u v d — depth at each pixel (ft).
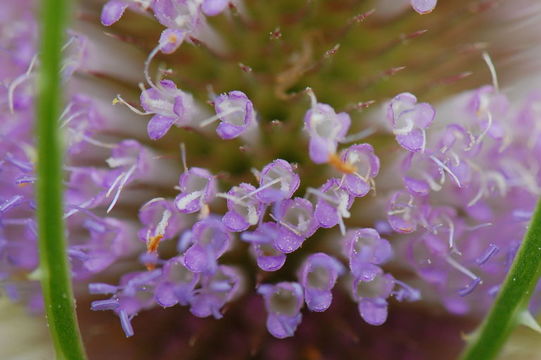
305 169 0.61
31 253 0.61
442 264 0.61
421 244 0.61
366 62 0.63
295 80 0.62
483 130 0.60
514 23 0.63
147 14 0.61
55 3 0.53
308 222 0.59
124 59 0.63
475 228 0.60
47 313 0.55
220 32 0.63
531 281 0.56
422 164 0.60
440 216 0.60
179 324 0.63
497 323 0.57
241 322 0.63
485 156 0.61
